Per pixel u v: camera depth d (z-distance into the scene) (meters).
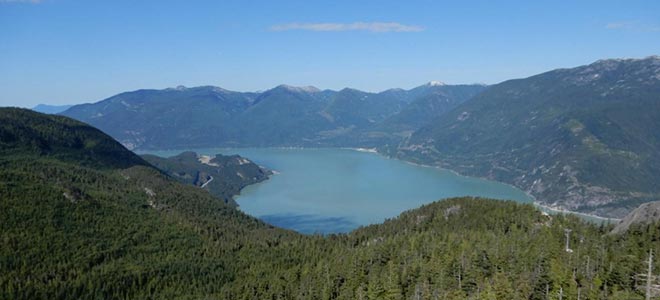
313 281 190.38
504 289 145.12
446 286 161.75
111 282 197.75
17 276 187.12
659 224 184.25
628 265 151.88
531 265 161.38
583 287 146.00
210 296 196.75
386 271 179.88
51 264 199.12
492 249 174.75
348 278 183.50
